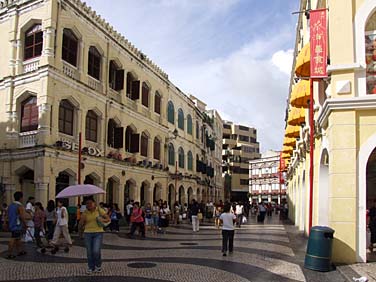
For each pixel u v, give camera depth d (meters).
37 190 20.98
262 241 18.16
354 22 12.46
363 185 11.80
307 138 18.97
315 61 12.78
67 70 23.41
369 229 14.27
